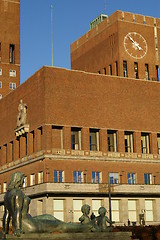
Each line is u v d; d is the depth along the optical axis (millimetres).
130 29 108312
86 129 82500
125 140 88750
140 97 89312
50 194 75938
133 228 41594
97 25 115125
